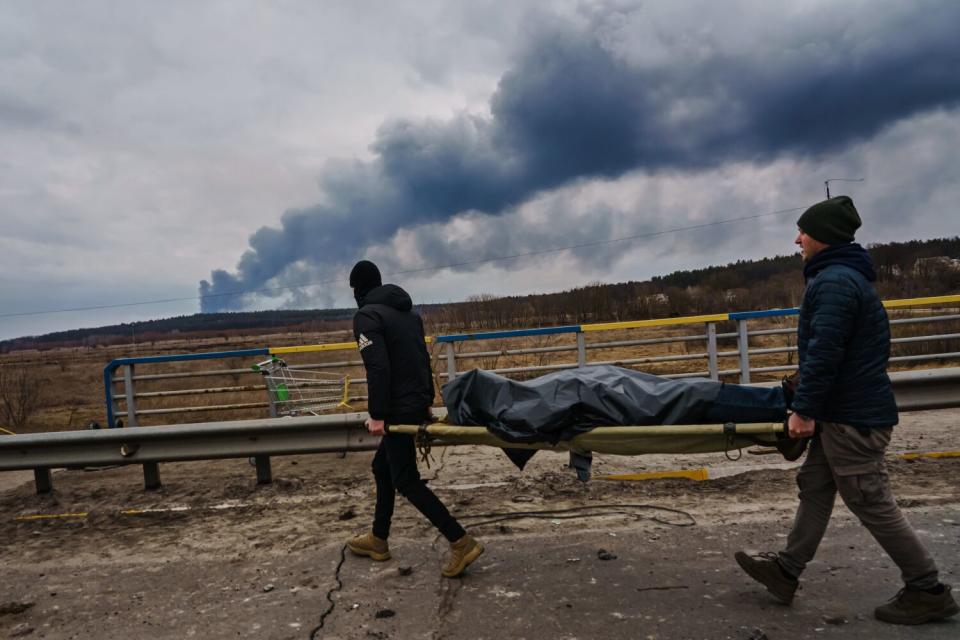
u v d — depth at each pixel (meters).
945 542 4.33
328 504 5.97
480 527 5.07
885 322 3.28
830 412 3.26
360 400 10.03
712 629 3.34
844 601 3.58
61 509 6.44
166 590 4.28
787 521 4.88
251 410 14.77
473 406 3.96
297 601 3.95
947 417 8.64
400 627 3.54
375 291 4.33
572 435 3.66
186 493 6.70
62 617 3.98
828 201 3.38
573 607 3.66
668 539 4.62
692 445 3.55
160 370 29.16
